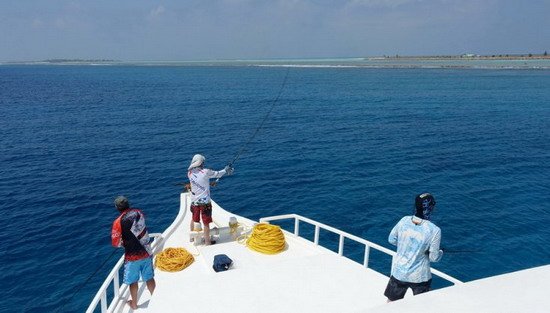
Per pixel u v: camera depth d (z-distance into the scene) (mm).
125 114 53344
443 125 43656
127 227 6945
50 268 15039
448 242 16750
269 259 9500
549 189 23047
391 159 29703
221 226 11078
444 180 24797
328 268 8445
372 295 7520
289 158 30297
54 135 39000
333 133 39625
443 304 3426
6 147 33750
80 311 12680
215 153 32094
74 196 22422
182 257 9109
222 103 65062
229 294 7359
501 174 25938
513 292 3604
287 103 64812
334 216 19672
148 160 30031
